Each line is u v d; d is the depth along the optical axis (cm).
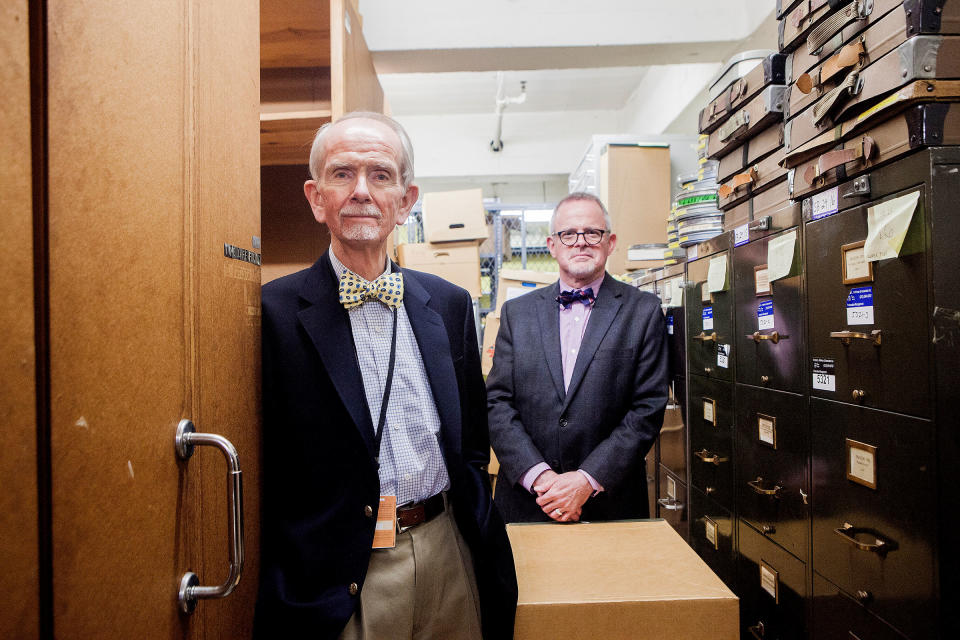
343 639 72
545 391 154
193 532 56
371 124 80
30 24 38
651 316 157
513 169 621
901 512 84
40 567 37
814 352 108
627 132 576
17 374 36
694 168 295
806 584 113
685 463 189
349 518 75
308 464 76
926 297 78
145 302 49
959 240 77
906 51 78
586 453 147
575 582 92
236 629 65
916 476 81
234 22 68
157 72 52
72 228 40
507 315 172
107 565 43
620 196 286
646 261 265
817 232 107
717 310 161
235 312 67
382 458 79
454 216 275
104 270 44
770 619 130
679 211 195
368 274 83
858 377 94
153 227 51
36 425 38
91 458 42
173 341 54
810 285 110
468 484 90
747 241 140
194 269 58
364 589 75
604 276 168
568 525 120
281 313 79
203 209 60
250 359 71
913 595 81
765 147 134
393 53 262
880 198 88
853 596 97
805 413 112
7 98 35
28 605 36
